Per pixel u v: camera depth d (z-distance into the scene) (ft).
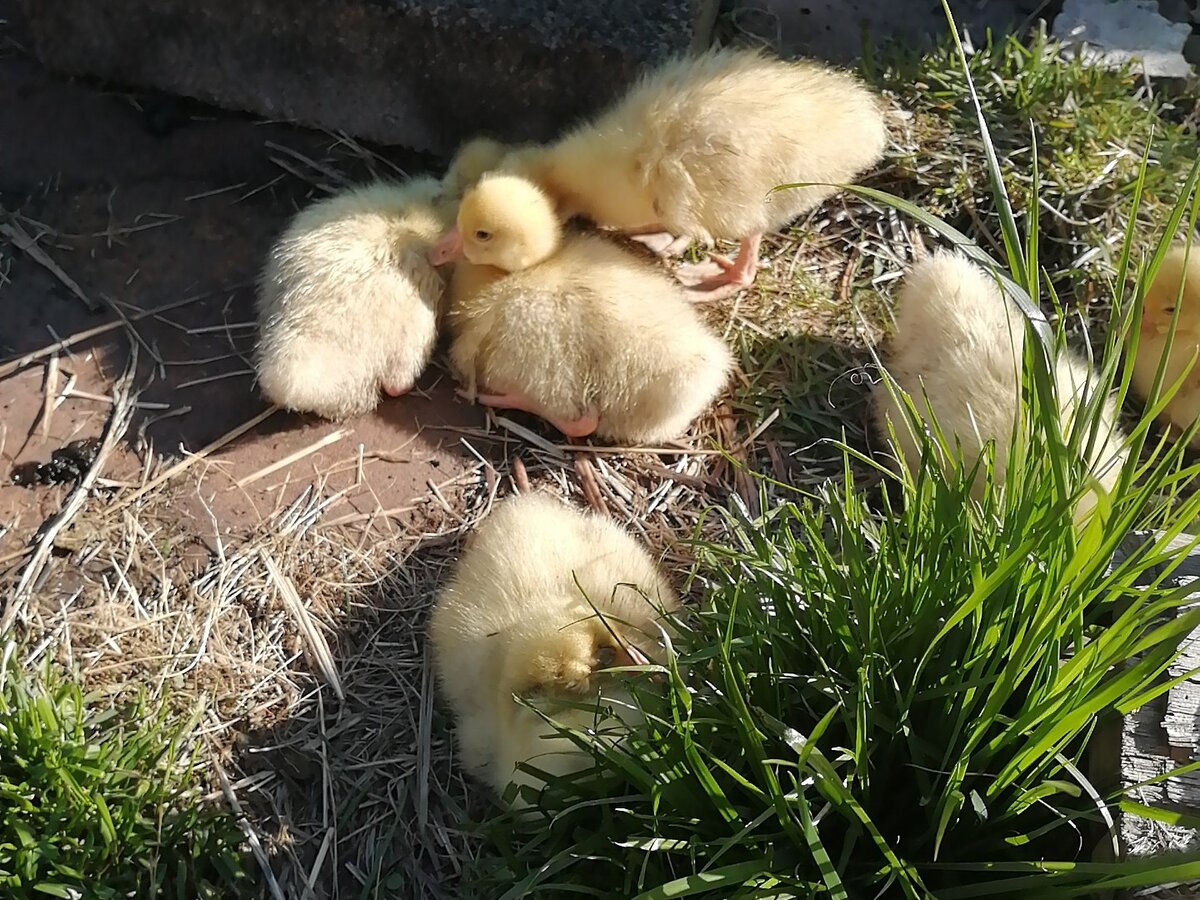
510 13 2.23
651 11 2.25
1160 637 1.28
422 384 2.20
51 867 1.61
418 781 1.78
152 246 2.33
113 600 1.90
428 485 2.08
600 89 2.30
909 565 1.50
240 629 1.89
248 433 2.11
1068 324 2.28
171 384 2.16
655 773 1.50
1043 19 2.86
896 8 2.87
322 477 2.07
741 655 1.59
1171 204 2.41
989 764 1.49
